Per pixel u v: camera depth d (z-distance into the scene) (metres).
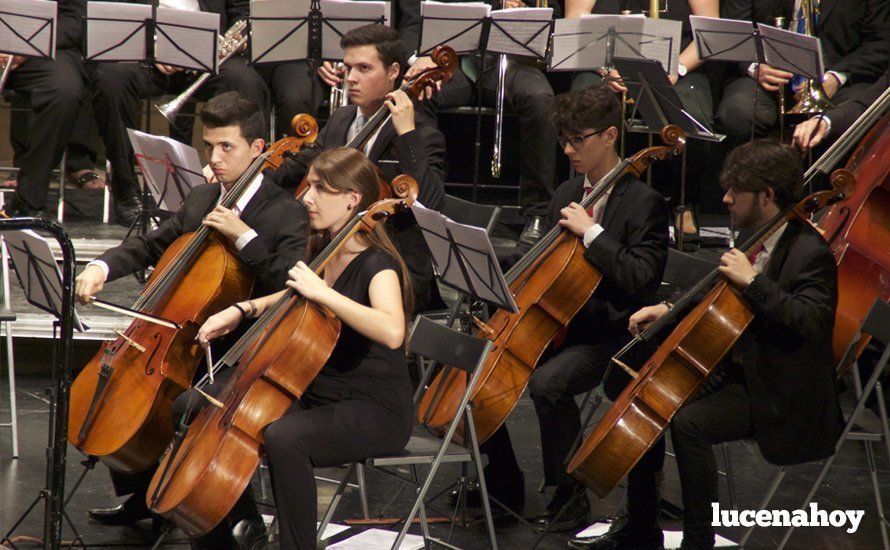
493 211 16.92
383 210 12.26
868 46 24.08
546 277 14.43
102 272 14.36
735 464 18.03
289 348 11.55
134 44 21.00
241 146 14.52
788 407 12.93
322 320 11.73
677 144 15.18
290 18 20.64
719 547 14.26
